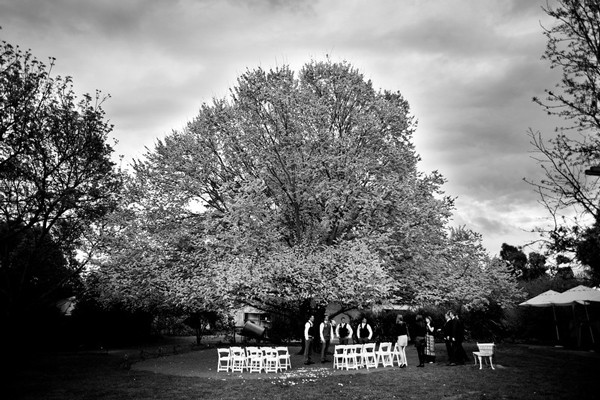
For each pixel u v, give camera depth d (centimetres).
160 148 2291
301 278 1666
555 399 970
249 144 2069
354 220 1936
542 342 2456
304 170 1891
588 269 1087
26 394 1119
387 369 1513
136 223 2131
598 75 963
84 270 2278
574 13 950
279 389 1141
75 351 2525
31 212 1919
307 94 2080
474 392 1057
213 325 3134
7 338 2025
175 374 1491
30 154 1884
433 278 1928
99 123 2058
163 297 2206
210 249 1888
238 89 2269
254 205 1792
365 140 2041
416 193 1927
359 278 1642
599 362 1545
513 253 5147
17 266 2202
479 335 2616
